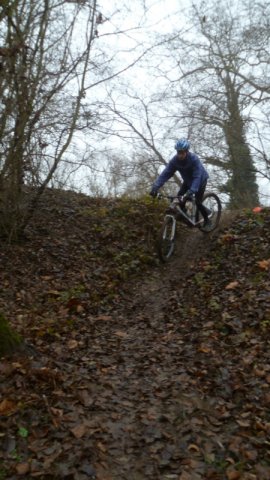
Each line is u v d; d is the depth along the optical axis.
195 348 6.11
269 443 4.26
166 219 9.52
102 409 4.71
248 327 6.43
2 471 3.79
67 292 7.95
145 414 4.69
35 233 10.04
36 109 8.94
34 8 8.44
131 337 6.63
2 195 9.12
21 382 4.84
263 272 8.07
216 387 5.15
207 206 10.91
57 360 5.64
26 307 7.40
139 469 4.00
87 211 11.45
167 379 5.37
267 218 10.56
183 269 9.31
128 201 12.27
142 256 9.69
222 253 9.46
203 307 7.41
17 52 7.79
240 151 18.39
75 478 3.78
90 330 6.80
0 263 8.67
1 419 4.35
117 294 8.26
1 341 5.29
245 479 3.87
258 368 5.41
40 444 4.13
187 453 4.20
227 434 4.45
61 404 4.65
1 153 8.70
